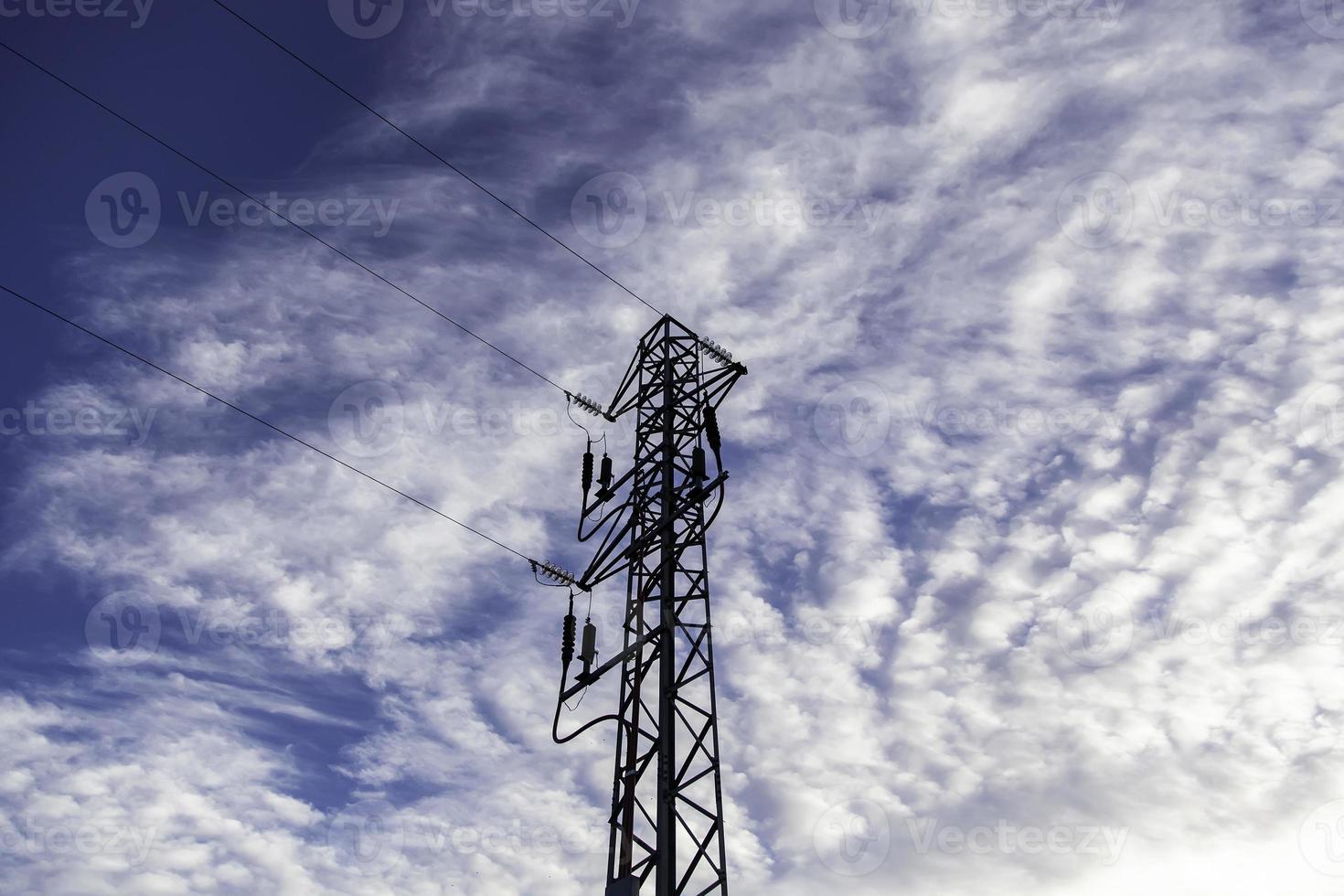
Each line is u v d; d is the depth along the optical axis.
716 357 29.23
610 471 30.44
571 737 25.53
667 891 20.88
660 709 23.28
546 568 28.33
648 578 26.28
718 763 22.05
